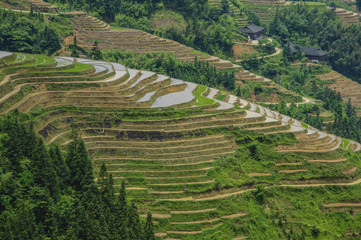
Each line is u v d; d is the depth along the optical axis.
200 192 118.69
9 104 112.75
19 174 90.44
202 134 134.75
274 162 137.00
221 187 122.00
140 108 133.25
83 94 132.12
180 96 151.00
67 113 125.06
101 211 93.25
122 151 122.50
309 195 132.88
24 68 130.12
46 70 135.12
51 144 113.19
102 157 120.81
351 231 129.62
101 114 127.75
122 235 90.81
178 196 116.44
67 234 86.81
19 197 86.62
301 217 127.19
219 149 131.75
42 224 86.88
